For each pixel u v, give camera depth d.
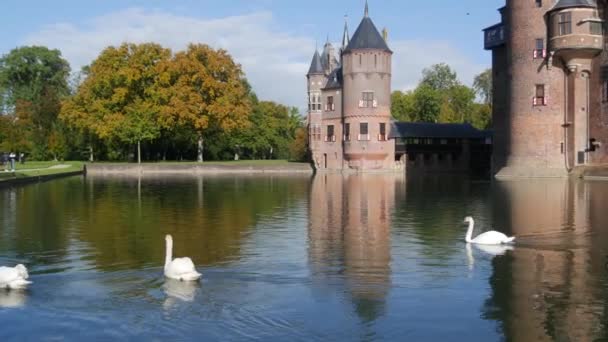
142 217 24.53
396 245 17.62
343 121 81.69
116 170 73.88
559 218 23.17
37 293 12.19
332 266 14.71
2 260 15.46
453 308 11.18
